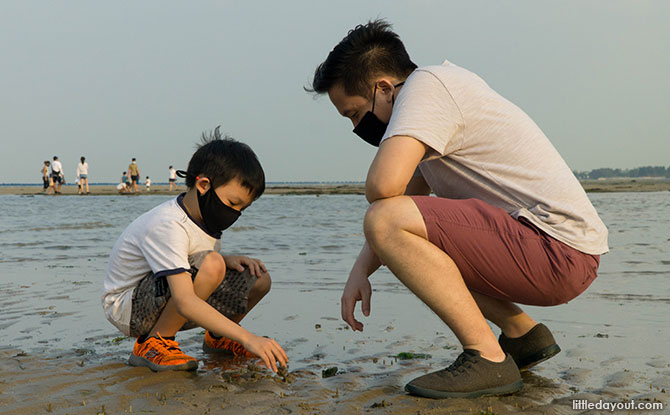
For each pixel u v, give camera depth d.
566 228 2.02
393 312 3.27
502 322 2.28
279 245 6.47
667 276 4.20
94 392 1.97
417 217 1.96
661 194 22.48
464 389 1.91
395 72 2.19
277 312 3.26
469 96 2.04
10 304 3.45
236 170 2.35
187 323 2.55
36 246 6.42
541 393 1.95
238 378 2.15
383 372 2.21
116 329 2.90
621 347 2.50
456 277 1.99
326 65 2.23
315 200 19.89
